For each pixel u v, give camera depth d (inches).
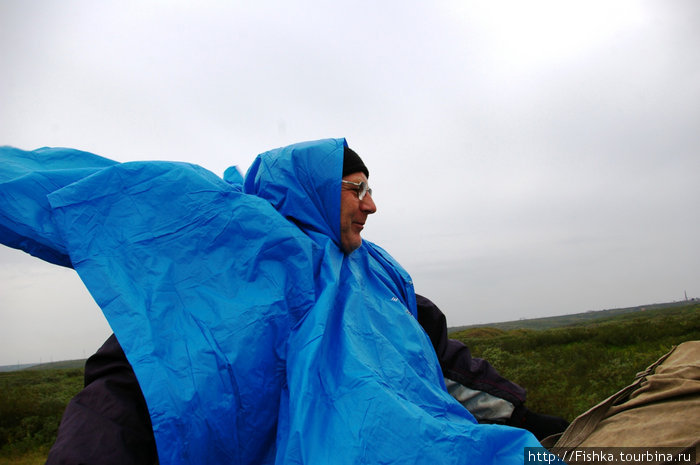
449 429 43.4
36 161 61.1
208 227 53.9
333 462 41.6
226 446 44.6
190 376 43.9
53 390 687.1
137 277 49.4
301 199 63.9
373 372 47.4
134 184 54.6
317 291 56.5
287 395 48.8
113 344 47.6
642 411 56.1
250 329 48.7
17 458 428.5
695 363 59.3
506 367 451.8
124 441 39.7
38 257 53.3
